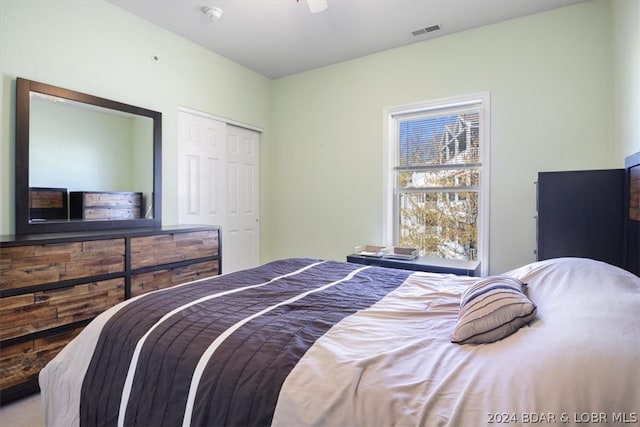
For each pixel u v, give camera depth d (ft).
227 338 3.47
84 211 8.23
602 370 2.28
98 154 8.53
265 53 11.72
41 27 7.53
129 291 7.55
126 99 9.15
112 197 8.79
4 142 7.05
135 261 7.70
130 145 9.21
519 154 9.46
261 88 13.75
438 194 11.05
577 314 3.03
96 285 6.98
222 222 12.17
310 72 13.23
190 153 11.02
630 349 2.38
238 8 8.97
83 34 8.25
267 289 5.28
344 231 12.59
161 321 3.95
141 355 3.59
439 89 10.59
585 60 8.61
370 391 2.60
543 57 9.11
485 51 9.86
